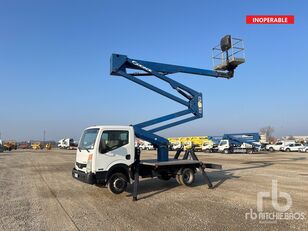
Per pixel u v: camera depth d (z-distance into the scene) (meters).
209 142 55.16
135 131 12.38
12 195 11.10
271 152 53.06
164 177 12.83
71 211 8.62
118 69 12.56
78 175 10.79
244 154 45.69
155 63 13.48
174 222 7.36
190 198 10.24
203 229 6.80
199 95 14.37
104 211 8.57
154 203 9.52
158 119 13.12
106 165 10.38
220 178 15.16
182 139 58.62
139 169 11.65
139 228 6.94
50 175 17.31
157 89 13.27
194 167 12.80
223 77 15.30
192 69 14.41
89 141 10.70
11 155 41.69
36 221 7.62
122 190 10.74
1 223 7.45
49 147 79.94
